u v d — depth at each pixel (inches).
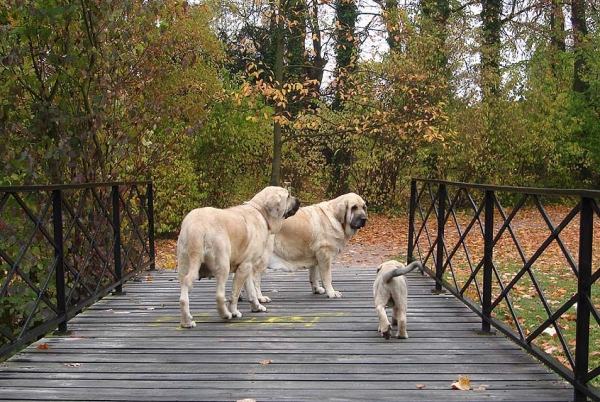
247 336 184.2
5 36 235.9
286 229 234.8
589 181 812.6
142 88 286.0
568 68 847.1
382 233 576.4
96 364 158.6
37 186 167.6
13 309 239.1
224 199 603.8
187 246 189.0
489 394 135.8
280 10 534.9
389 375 148.9
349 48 695.1
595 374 121.1
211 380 145.6
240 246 201.0
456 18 778.2
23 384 143.9
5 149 239.6
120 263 257.0
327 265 240.7
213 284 271.1
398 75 581.3
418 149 655.8
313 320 203.9
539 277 350.3
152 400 132.7
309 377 147.2
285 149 649.0
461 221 643.5
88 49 259.4
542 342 216.1
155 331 190.9
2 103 243.3
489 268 188.1
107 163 279.6
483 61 700.0
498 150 711.7
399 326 180.9
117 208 254.8
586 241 123.9
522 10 792.9
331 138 661.3
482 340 180.7
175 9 304.0
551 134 745.6
